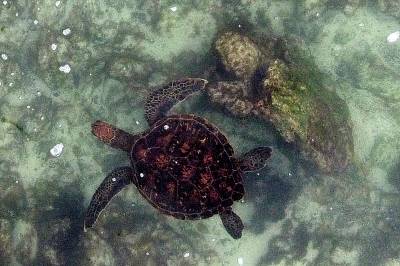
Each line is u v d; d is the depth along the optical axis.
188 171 3.41
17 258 3.83
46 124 4.01
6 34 4.00
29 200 3.94
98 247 3.80
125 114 4.00
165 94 3.66
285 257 4.01
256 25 3.99
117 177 3.64
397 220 4.02
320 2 3.97
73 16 3.99
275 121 3.68
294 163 3.95
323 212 4.02
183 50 3.99
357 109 4.04
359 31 4.02
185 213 3.46
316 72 3.95
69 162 4.00
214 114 3.94
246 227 4.02
